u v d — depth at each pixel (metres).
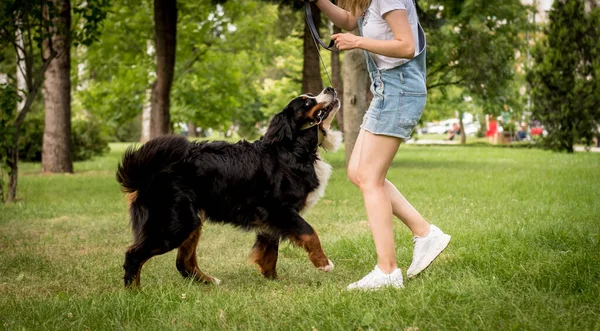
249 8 23.25
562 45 22.12
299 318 3.63
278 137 4.85
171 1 17.64
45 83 16.70
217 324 3.58
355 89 14.22
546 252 5.24
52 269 5.48
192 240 4.90
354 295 4.02
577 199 9.06
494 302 3.72
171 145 4.60
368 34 4.19
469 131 59.31
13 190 10.56
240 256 6.03
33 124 22.44
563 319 3.39
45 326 3.62
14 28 9.88
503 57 21.05
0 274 5.30
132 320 3.71
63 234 7.43
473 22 18.12
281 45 28.66
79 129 24.69
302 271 5.33
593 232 6.09
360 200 10.14
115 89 25.17
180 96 25.00
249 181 4.70
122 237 7.23
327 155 25.14
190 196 4.58
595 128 22.44
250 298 4.15
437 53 19.20
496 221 7.24
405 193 10.85
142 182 4.53
